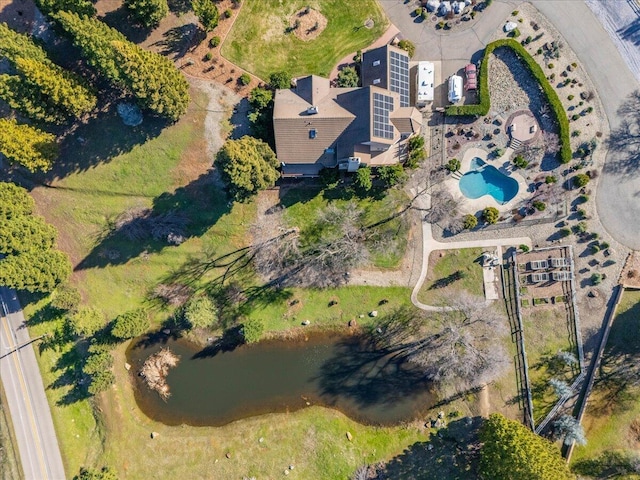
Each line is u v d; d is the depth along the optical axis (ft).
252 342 186.29
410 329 188.44
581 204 183.73
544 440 169.37
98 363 179.93
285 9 186.91
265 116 180.04
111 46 153.17
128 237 191.11
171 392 193.57
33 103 164.66
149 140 188.44
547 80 181.47
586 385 182.70
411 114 171.01
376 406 189.57
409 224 187.42
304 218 188.75
